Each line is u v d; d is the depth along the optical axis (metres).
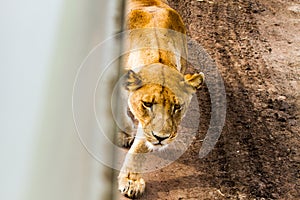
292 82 11.27
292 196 8.70
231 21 12.88
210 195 8.39
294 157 9.44
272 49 12.20
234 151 9.25
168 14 7.79
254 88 10.88
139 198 7.93
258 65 11.59
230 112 10.09
